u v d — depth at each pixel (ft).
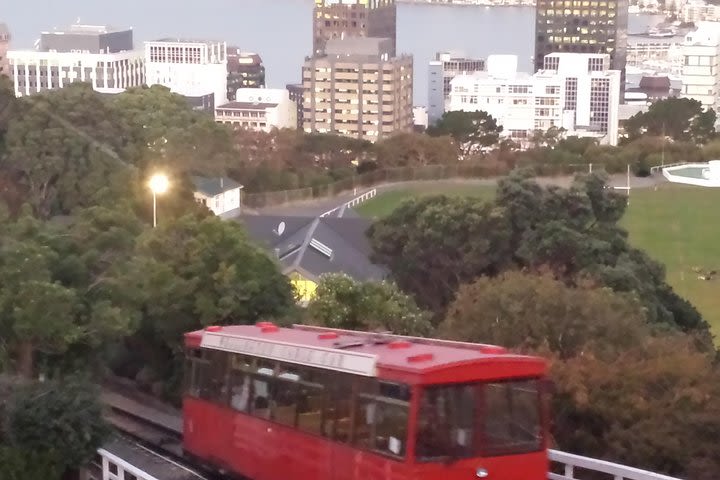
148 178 252.83
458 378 71.92
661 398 106.32
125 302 125.49
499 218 213.46
